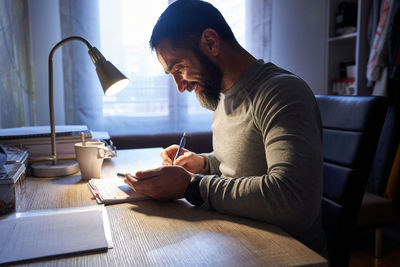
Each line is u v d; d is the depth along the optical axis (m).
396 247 2.11
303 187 0.69
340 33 2.85
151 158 1.41
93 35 2.25
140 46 2.42
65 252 0.54
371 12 2.55
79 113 2.26
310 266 0.51
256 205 0.69
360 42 2.59
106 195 0.84
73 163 1.17
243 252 0.55
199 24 0.87
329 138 1.18
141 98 2.46
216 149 1.08
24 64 2.08
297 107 0.76
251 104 0.88
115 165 1.27
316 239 0.86
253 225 0.67
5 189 0.75
